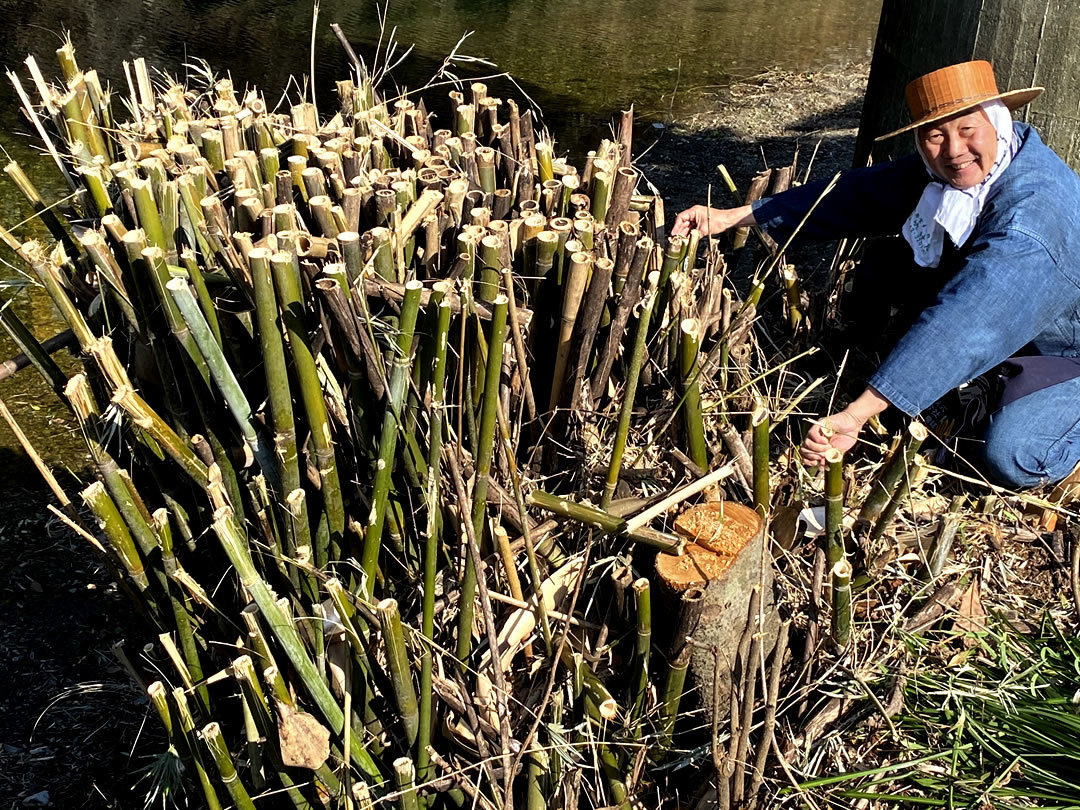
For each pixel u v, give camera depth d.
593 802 2.23
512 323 2.19
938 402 2.92
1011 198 2.52
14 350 4.73
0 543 3.80
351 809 2.13
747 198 3.33
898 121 3.62
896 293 3.12
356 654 2.16
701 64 8.91
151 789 2.80
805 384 3.09
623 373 2.67
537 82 8.30
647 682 2.25
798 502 2.51
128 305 2.26
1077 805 2.15
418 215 2.35
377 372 2.16
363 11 9.71
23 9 9.07
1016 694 2.35
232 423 2.33
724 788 2.01
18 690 3.27
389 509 2.32
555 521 2.35
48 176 6.01
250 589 1.91
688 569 2.10
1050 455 2.73
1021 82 3.20
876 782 2.21
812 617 2.39
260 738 2.21
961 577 2.51
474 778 2.22
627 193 2.64
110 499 2.16
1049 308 2.50
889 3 3.66
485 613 2.02
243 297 2.31
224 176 2.66
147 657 2.40
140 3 9.42
